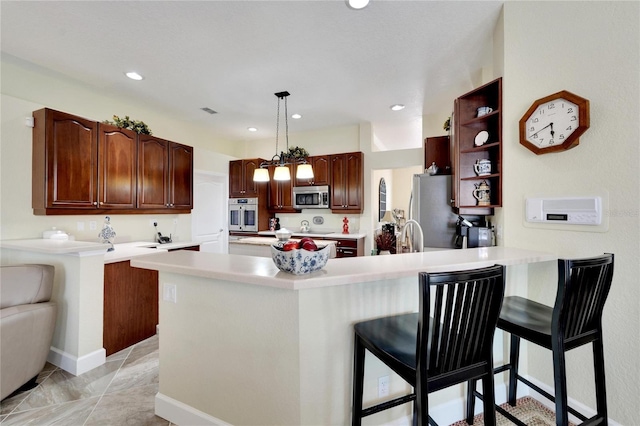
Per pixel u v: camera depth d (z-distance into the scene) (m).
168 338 1.60
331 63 2.77
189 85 3.26
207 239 4.92
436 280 0.95
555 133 1.62
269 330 1.30
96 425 1.58
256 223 5.18
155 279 2.81
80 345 2.12
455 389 1.61
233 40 2.39
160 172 3.64
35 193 2.65
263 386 1.33
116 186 3.13
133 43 2.44
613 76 1.42
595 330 1.30
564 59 1.61
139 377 2.06
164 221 4.09
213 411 1.47
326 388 1.30
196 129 4.95
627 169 1.38
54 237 2.61
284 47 2.50
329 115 4.35
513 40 1.89
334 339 1.31
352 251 4.49
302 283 1.07
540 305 1.58
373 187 5.05
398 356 1.09
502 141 1.96
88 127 2.90
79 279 2.12
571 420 1.61
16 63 2.74
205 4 1.97
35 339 1.85
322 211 5.33
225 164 5.32
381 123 4.79
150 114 4.17
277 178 3.50
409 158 4.52
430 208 2.82
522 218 1.85
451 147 3.06
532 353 1.81
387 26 2.21
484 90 2.19
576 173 1.57
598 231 1.49
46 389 1.91
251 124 4.80
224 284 1.41
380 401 1.43
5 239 2.53
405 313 1.49
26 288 1.92
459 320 1.03
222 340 1.43
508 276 1.78
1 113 2.50
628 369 1.41
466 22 2.15
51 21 2.14
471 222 2.51
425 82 3.19
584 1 1.53
